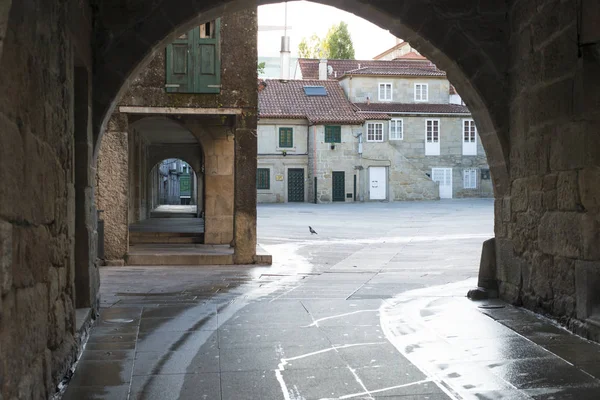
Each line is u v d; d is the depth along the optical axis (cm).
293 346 545
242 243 1248
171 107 1241
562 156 604
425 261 1283
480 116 760
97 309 679
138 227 1841
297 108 4103
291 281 984
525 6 684
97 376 450
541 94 647
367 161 4053
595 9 548
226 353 520
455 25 733
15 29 293
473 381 438
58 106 426
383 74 4291
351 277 1037
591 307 560
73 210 488
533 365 475
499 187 758
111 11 673
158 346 542
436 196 4088
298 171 4097
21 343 307
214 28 1247
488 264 778
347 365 484
